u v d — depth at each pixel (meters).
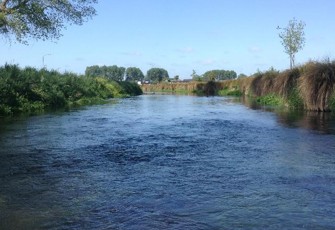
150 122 17.45
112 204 5.93
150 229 4.91
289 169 8.04
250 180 7.21
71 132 14.12
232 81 66.12
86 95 40.16
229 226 4.97
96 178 7.53
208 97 49.78
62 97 31.03
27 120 18.41
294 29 37.44
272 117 19.23
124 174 7.82
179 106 29.61
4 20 19.52
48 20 21.81
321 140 11.71
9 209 5.76
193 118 19.27
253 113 21.95
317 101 21.97
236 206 5.74
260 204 5.82
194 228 4.91
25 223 5.20
